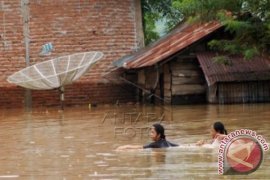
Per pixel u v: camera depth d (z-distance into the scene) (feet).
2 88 122.62
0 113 110.52
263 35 100.58
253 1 101.09
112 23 126.21
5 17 124.26
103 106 118.11
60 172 51.85
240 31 100.73
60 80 110.63
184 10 100.27
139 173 49.75
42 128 83.10
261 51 102.22
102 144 66.08
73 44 125.18
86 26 125.39
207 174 48.24
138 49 127.03
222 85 107.86
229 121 80.79
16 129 82.94
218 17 100.01
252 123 77.66
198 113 93.50
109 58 125.70
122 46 126.41
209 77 105.60
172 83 111.14
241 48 101.55
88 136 73.00
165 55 108.58
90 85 123.54
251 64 108.27
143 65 108.68
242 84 108.17
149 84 118.21
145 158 56.24
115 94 124.47
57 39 125.08
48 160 57.62
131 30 127.24
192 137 68.49
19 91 122.52
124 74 124.67
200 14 100.83
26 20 124.47
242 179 46.21
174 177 47.65
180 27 125.49
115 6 126.41
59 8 125.29
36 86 110.63
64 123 88.48
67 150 63.05
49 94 122.72
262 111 92.17
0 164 56.34
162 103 114.01
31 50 124.47
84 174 50.52
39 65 111.24
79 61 111.96
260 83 108.37
